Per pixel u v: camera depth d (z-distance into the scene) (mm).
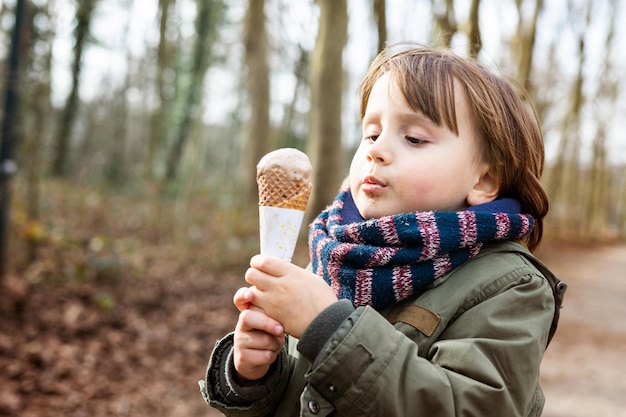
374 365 944
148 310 5805
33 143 5781
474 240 1062
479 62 1290
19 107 5133
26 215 6254
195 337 5344
